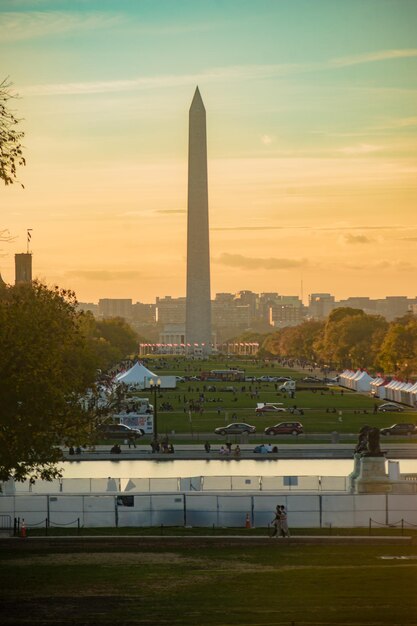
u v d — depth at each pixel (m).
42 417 97.44
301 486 124.56
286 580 82.56
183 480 124.62
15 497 110.06
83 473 156.75
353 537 101.38
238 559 92.25
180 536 101.31
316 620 68.50
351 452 177.25
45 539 100.44
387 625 66.81
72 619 69.94
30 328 102.50
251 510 109.50
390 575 83.94
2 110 79.56
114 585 81.31
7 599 76.62
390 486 117.56
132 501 110.19
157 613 71.75
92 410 180.62
